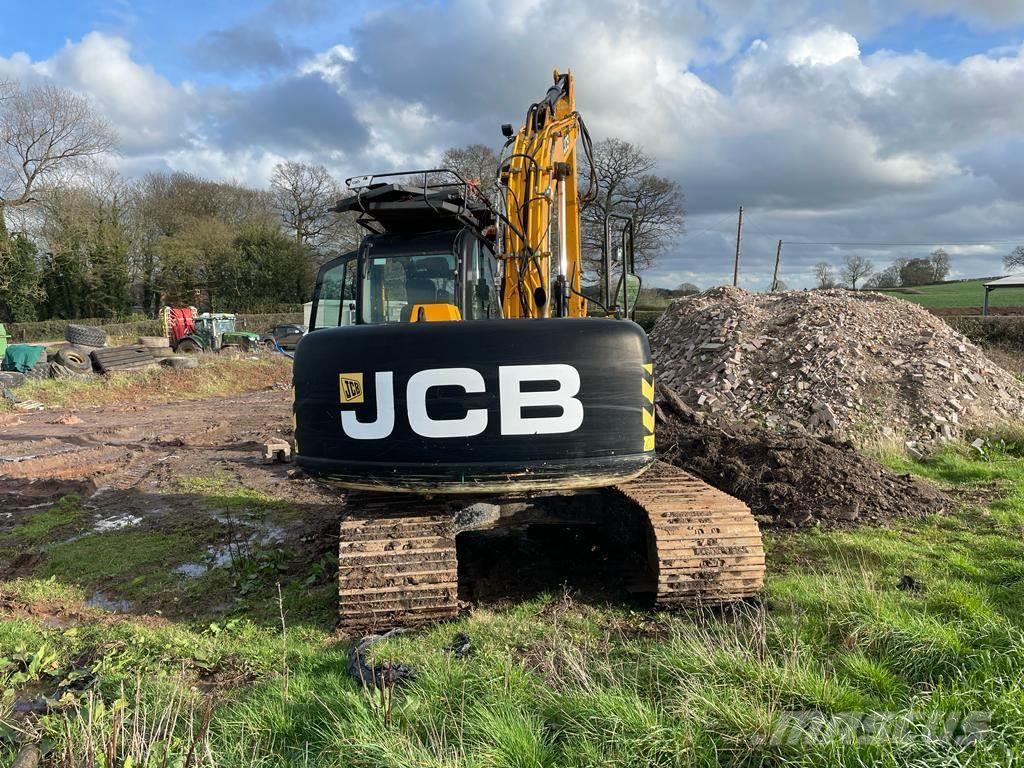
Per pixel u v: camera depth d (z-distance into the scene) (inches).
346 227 2063.2
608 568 205.6
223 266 1895.9
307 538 255.3
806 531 230.8
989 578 182.7
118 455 429.7
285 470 376.5
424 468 158.6
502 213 207.3
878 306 534.9
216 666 157.3
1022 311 1238.3
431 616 167.8
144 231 1889.8
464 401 157.6
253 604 196.2
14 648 166.6
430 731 116.3
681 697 120.0
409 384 158.9
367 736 112.8
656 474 206.2
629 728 112.7
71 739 114.8
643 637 158.6
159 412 634.2
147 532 269.7
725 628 151.6
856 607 154.5
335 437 164.1
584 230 285.1
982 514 245.3
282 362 914.1
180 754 111.9
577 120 237.1
